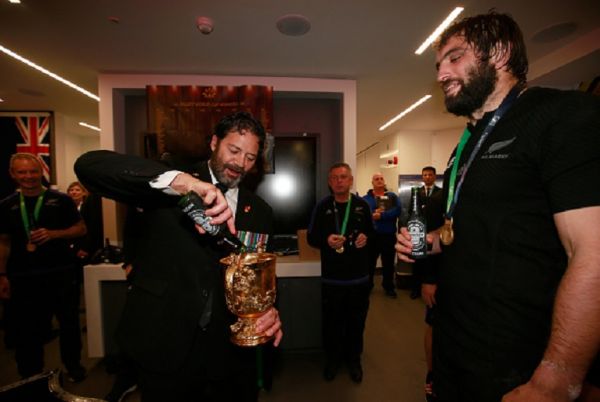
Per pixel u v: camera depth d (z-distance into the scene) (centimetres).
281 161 316
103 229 300
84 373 219
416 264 378
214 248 108
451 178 96
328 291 219
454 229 84
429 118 512
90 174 82
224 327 109
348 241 216
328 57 267
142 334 99
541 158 66
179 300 101
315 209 236
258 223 127
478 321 75
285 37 234
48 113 438
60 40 235
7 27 216
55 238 196
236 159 113
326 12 204
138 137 308
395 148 635
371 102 411
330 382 217
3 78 308
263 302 84
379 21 214
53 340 271
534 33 239
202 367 107
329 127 327
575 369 56
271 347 204
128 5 194
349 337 223
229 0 191
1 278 183
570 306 56
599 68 268
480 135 86
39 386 99
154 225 106
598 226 55
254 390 120
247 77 299
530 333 69
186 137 277
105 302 251
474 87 81
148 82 291
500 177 73
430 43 244
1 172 432
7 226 186
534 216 69
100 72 289
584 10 210
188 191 76
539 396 59
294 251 292
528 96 74
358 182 971
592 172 57
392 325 310
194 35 230
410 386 211
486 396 73
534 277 69
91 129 559
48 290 196
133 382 200
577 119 61
